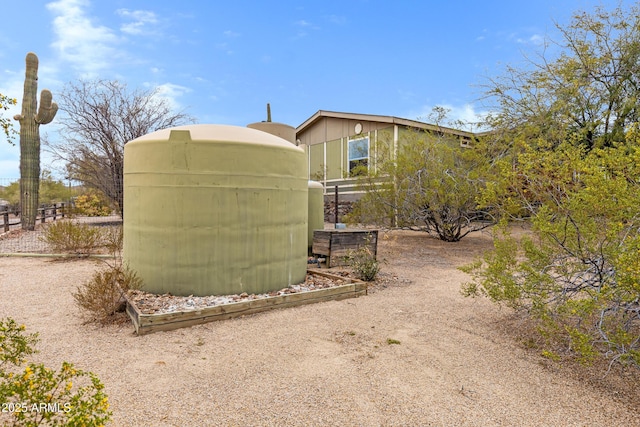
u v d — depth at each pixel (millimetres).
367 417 2270
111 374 2783
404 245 9648
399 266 7191
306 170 5469
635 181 2902
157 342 3412
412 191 9203
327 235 6688
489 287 3564
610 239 2812
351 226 10953
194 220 4430
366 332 3699
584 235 3045
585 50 10422
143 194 4559
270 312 4312
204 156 4406
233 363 2986
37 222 15016
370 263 6066
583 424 2232
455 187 8844
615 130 9938
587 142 10359
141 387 2592
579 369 2934
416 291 5340
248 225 4621
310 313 4289
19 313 4242
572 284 3230
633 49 9984
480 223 10438
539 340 3498
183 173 4398
